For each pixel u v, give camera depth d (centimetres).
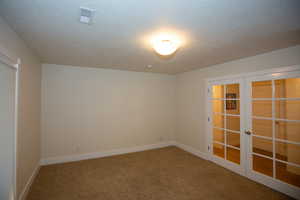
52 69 341
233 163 308
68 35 193
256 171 271
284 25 168
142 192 237
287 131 237
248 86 285
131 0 124
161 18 153
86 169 313
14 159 183
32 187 245
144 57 292
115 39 206
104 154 390
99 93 387
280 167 242
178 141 473
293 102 231
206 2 127
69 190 239
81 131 366
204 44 224
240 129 297
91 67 377
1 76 169
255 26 171
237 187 251
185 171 308
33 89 263
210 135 361
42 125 330
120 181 268
